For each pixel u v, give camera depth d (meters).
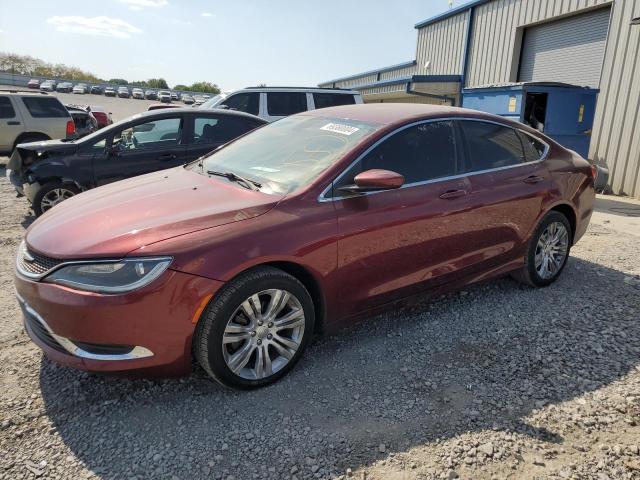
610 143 10.32
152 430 2.54
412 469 2.29
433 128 3.66
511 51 13.74
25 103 11.79
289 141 3.74
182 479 2.23
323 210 2.99
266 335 2.85
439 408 2.72
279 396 2.83
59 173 6.23
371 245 3.16
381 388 2.90
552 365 3.14
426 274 3.53
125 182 3.76
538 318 3.80
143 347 2.53
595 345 3.39
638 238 6.20
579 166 4.56
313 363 3.17
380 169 3.23
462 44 16.23
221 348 2.67
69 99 48.62
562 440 2.48
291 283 2.86
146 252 2.51
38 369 3.05
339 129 3.58
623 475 2.26
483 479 2.23
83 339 2.51
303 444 2.45
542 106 9.46
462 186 3.63
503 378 3.01
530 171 4.11
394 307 3.49
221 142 6.94
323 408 2.72
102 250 2.53
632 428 2.57
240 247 2.68
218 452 2.39
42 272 2.63
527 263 4.21
